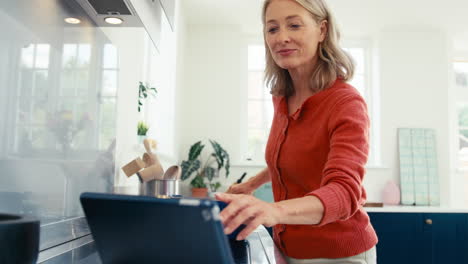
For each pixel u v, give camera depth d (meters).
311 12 0.81
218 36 3.84
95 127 1.02
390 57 3.85
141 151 1.67
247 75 4.03
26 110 0.70
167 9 1.00
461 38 4.05
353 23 3.77
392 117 3.78
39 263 0.64
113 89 1.15
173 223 0.37
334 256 0.81
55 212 0.81
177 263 0.40
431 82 3.82
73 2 0.86
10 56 0.65
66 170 0.86
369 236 0.83
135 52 1.48
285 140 0.88
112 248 0.42
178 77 3.21
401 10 3.49
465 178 3.98
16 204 0.67
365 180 3.70
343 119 0.71
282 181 0.89
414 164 3.66
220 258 0.37
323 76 0.83
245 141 3.93
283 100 0.95
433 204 3.58
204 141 3.72
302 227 0.83
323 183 0.64
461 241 2.75
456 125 4.04
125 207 0.38
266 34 0.86
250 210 0.50
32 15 0.71
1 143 0.63
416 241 2.74
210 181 3.56
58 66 0.81
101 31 1.04
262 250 0.77
